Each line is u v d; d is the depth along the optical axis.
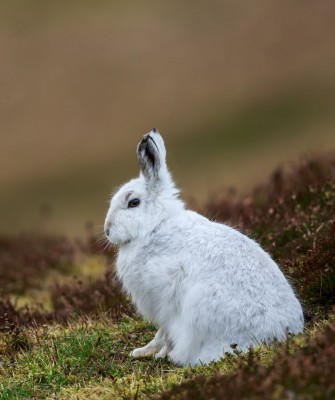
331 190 27.45
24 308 27.59
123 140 114.25
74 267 35.38
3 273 35.00
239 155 101.06
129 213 19.56
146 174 19.88
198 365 17.69
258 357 15.50
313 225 25.27
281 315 17.75
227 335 17.41
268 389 13.27
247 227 27.64
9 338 22.25
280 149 100.50
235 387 13.80
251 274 17.97
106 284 26.98
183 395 14.61
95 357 20.08
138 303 19.58
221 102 125.56
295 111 117.31
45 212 80.19
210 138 110.94
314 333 17.41
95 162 106.56
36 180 102.25
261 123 114.38
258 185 36.47
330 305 20.92
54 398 17.58
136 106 127.25
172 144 110.75
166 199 19.73
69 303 26.98
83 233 58.72
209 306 17.55
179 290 18.42
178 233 19.00
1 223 83.81
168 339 19.16
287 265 23.12
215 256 18.17
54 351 20.45
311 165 32.47
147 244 19.17
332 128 107.31
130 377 17.73
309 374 13.40
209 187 80.69
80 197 93.81
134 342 21.08
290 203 27.89
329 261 21.94
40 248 39.50
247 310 17.48
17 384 18.66
